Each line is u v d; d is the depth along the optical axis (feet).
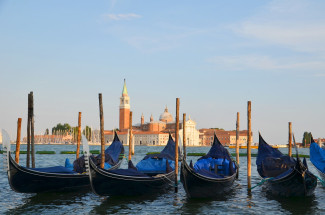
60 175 83.35
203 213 70.85
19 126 104.68
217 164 97.60
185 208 74.49
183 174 77.36
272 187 87.97
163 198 83.66
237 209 73.97
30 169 80.28
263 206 76.54
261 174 99.19
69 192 87.25
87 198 82.74
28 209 73.00
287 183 82.02
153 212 71.36
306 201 81.51
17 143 104.58
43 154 295.69
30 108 108.47
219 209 73.87
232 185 95.04
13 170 77.71
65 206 75.51
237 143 125.90
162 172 101.96
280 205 77.46
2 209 72.84
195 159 226.99
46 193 86.22
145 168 104.99
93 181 76.69
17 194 86.53
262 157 106.32
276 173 96.68
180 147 118.11
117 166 108.47
